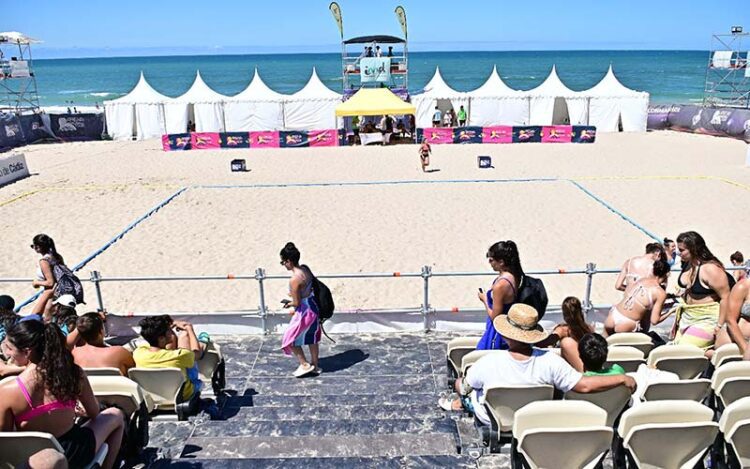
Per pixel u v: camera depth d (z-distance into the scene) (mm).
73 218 16312
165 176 22031
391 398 6383
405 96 33000
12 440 3625
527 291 5582
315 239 14297
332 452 5074
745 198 17422
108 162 25359
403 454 5043
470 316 8664
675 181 19875
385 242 14016
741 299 5852
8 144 30766
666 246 10938
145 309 10609
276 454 5070
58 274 8719
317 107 34469
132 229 15242
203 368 6477
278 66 153875
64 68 170750
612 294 10969
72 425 3975
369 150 27719
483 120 35250
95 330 5504
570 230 14703
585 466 4070
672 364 5512
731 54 36812
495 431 4766
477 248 13484
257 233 14828
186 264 12695
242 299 11000
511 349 4750
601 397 4707
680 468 4141
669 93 72312
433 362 7676
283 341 7172
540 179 20375
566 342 5461
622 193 18375
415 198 18078
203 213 16688
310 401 6387
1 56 36250
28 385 3730
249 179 21312
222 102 34094
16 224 15789
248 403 6391
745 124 29391
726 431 4199
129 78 121562
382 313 8641
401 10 32625
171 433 5395
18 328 3752
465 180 20500
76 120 33844
